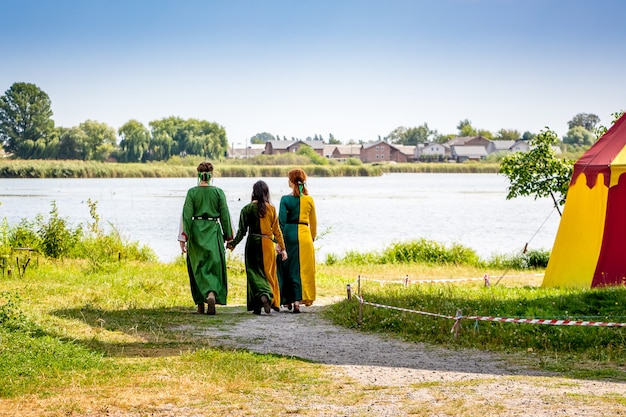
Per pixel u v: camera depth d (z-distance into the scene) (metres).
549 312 12.55
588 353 10.16
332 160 187.38
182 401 7.59
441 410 7.33
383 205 62.69
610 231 17.48
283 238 14.37
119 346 10.33
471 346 10.84
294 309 14.30
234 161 177.75
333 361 9.83
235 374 8.70
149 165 134.50
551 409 7.28
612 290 14.22
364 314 12.86
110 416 7.07
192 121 184.38
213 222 13.85
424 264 26.80
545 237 40.25
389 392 8.10
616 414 7.09
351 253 28.58
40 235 23.36
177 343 10.69
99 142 173.38
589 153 18.25
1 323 10.58
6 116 171.50
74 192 76.31
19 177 123.44
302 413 7.27
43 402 7.40
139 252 24.62
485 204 65.69
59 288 15.48
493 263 27.48
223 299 13.73
